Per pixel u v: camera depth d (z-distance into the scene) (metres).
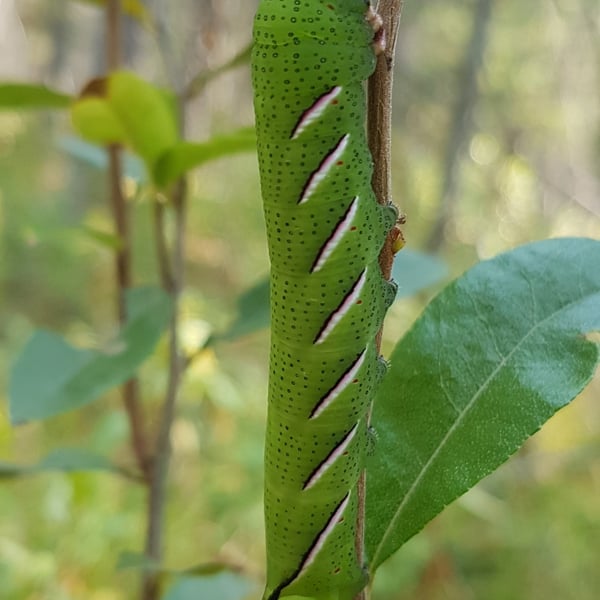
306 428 0.11
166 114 0.14
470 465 0.10
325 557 0.11
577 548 0.36
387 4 0.09
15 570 0.25
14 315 0.56
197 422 0.39
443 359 0.10
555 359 0.10
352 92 0.10
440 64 0.90
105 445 0.26
